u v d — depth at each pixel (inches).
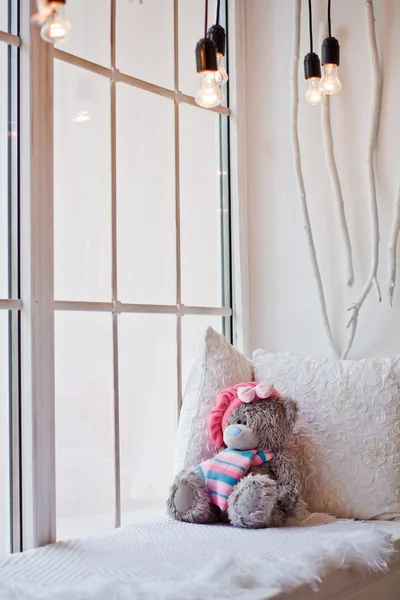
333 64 78.5
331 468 73.9
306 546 59.6
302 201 89.2
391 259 81.8
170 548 60.1
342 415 75.3
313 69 80.5
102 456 76.1
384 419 73.9
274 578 50.2
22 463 66.4
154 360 83.2
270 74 95.1
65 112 73.0
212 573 50.1
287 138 93.4
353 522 70.5
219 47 64.7
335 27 88.7
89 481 74.5
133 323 80.7
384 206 84.0
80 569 54.4
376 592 60.9
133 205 81.3
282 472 70.7
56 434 71.5
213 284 93.3
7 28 67.7
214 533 65.4
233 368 80.0
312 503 73.9
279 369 81.1
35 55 67.2
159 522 70.4
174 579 51.1
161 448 83.4
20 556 58.2
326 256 89.0
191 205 90.0
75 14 74.1
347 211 87.1
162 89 85.3
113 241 78.4
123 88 80.0
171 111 87.0
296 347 91.4
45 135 68.0
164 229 85.7
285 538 62.7
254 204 96.1
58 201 72.2
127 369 79.6
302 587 51.0
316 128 90.5
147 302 82.8
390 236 82.0
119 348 78.7
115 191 78.8
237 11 96.2
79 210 74.5
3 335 66.4
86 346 74.9
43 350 66.7
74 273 73.8
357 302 83.7
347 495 72.8
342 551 56.6
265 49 95.7
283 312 92.8
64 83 72.8
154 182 84.4
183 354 87.4
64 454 72.1
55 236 71.8
